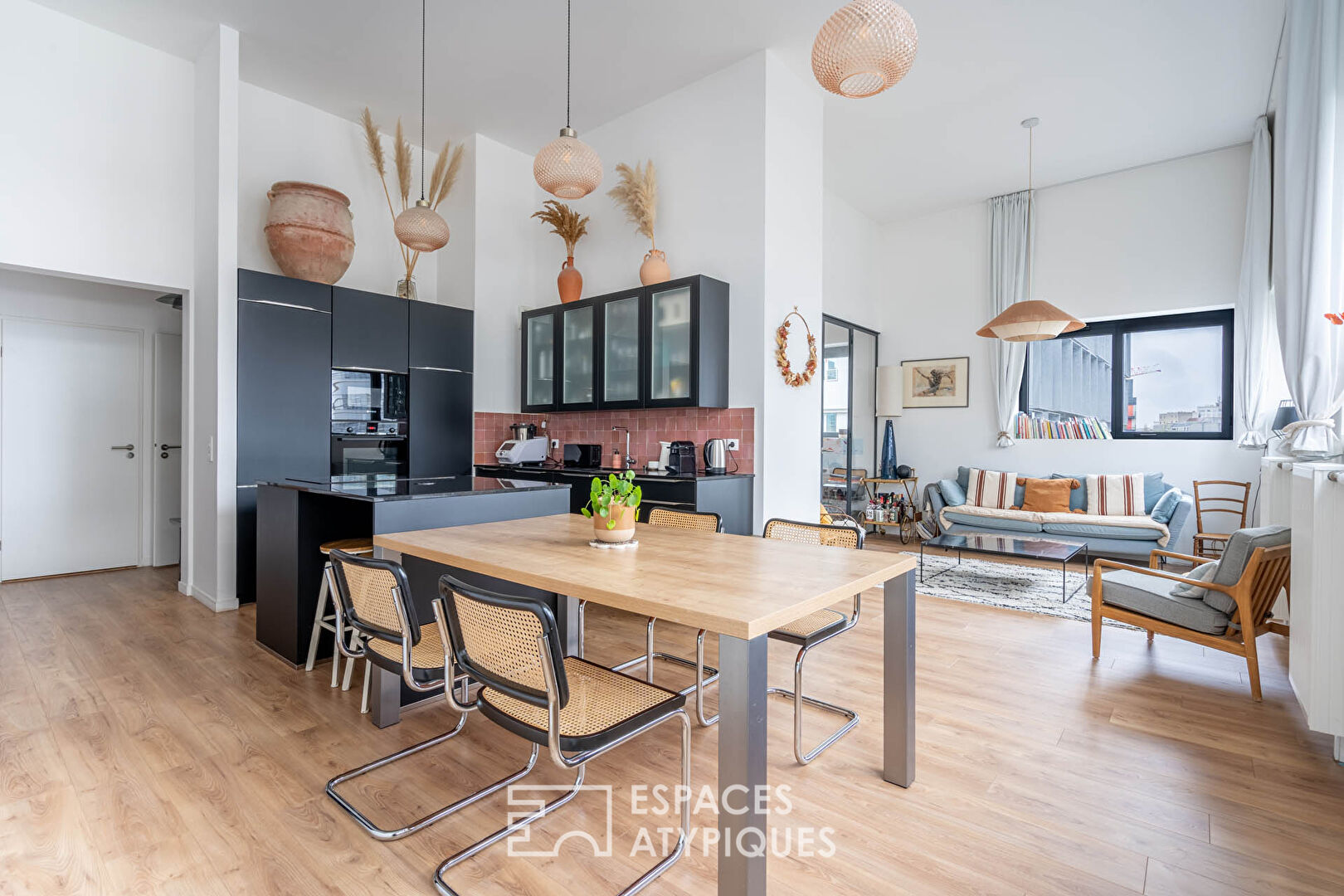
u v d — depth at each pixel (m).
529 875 1.55
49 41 3.60
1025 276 6.11
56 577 4.63
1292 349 2.95
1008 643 3.32
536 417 5.62
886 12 2.06
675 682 2.80
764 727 1.31
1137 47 3.91
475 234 5.20
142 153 3.91
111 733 2.24
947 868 1.58
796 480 4.38
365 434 4.51
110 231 3.79
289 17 3.72
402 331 4.71
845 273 6.48
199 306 4.05
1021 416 6.34
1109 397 5.94
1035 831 1.73
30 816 1.75
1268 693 2.67
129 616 3.66
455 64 4.20
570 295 4.94
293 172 4.63
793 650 3.19
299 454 4.15
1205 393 5.50
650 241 4.68
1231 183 5.23
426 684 1.67
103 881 1.50
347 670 2.62
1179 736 2.28
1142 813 1.81
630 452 4.91
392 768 2.04
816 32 3.86
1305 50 2.89
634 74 4.33
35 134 3.54
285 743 2.19
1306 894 1.49
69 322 4.70
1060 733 2.30
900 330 6.98
